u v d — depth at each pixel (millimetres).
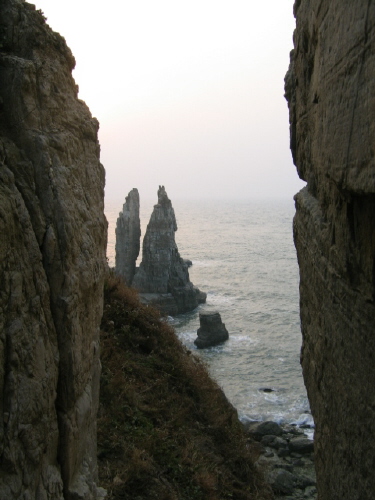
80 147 5594
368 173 3609
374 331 4281
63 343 4902
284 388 32750
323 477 5977
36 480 4492
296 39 6703
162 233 60750
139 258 107500
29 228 4535
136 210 68688
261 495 10945
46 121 4965
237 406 29531
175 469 9336
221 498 9742
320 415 6051
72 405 5051
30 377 4379
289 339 45562
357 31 3811
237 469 11195
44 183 4770
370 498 4402
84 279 5227
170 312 57438
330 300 5457
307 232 6520
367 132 3623
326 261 5590
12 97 4770
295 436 22344
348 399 4953
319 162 5289
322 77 4941
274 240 145625
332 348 5438
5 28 5039
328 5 4668
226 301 64562
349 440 4930
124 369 11742
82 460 5531
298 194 7293
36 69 4887
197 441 10953
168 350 13398
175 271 61188
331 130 4582
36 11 5176
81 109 5723
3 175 4371
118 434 9383
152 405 11109
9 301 4164
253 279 81312
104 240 6254
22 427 4262
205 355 41000
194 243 138125
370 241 4215
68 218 4859
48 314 4742
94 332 5891
